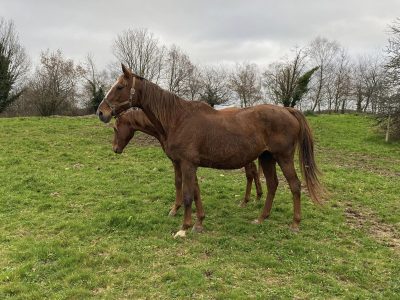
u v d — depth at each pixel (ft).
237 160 22.48
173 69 164.25
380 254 21.12
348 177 38.83
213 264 18.99
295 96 130.62
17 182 33.47
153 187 32.71
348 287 17.48
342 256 20.68
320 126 76.07
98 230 23.22
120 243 21.38
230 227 24.16
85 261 19.02
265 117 22.71
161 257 19.74
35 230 23.65
